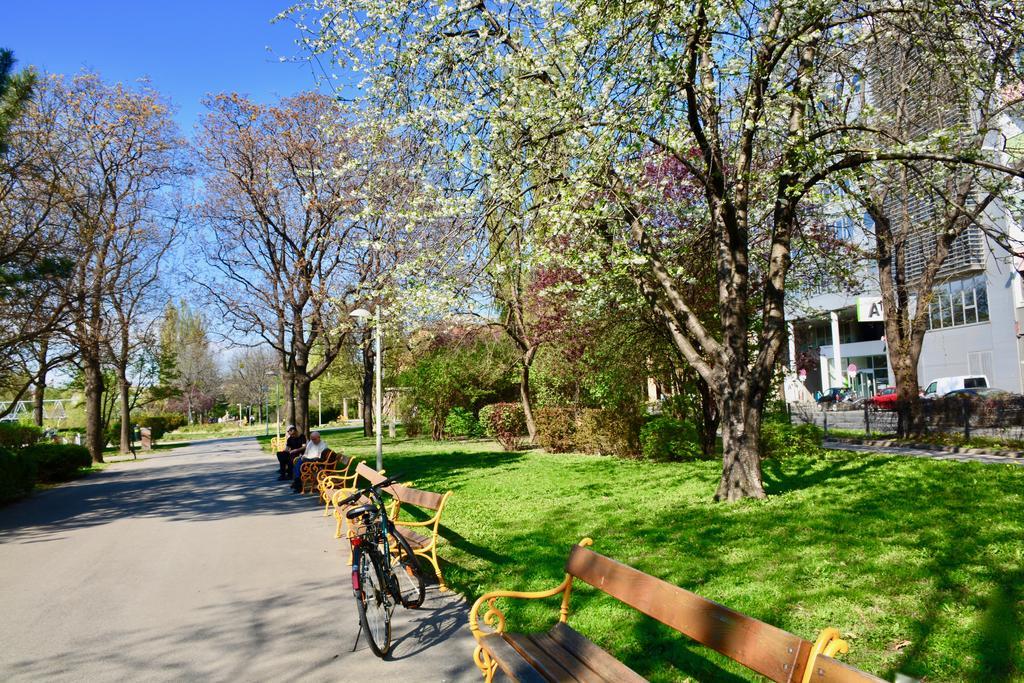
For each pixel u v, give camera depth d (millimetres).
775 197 10328
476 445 25750
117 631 5742
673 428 15258
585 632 4953
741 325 9891
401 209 10594
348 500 5699
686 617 3191
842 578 5719
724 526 7961
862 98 12039
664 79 8500
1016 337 33969
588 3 8508
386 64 10094
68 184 17406
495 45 9664
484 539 8406
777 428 14625
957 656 4105
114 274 24234
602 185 9430
